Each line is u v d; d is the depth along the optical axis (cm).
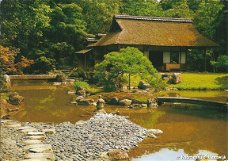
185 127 1666
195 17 4909
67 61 4831
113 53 2567
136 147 1316
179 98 2247
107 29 5422
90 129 1519
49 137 1388
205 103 2133
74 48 4950
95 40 4656
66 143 1296
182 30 4044
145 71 2541
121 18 3959
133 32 3775
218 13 4347
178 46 3831
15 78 3838
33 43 4619
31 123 1678
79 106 2248
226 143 1384
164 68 3897
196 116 1941
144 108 2194
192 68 4150
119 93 2433
